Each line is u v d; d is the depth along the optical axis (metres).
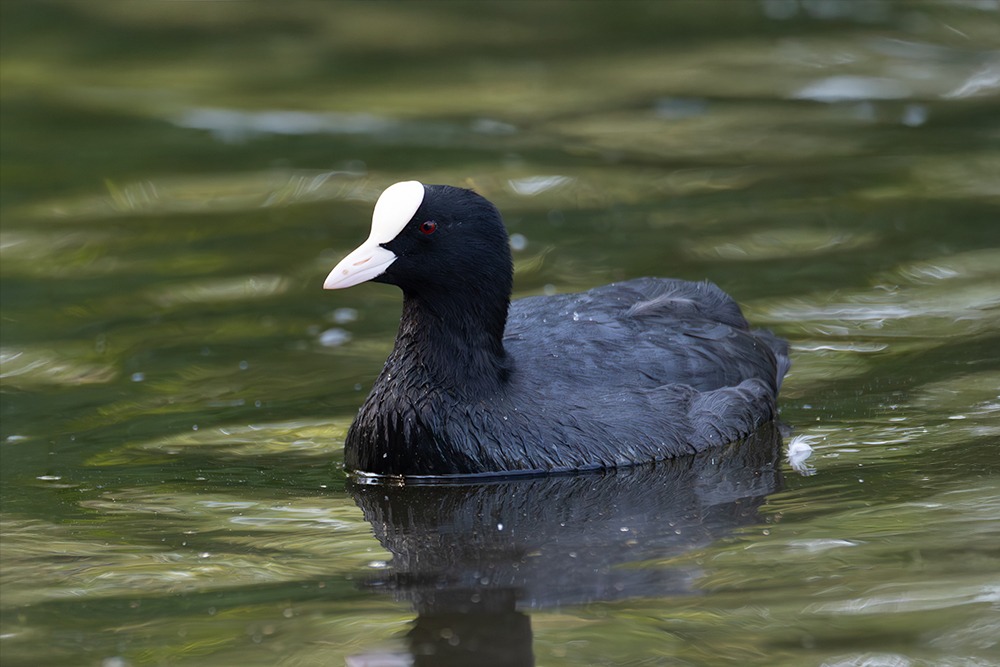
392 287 16.73
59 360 14.40
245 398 13.44
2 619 9.10
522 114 23.66
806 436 12.33
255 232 18.39
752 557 9.83
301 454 12.25
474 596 9.36
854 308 15.29
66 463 11.97
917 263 16.53
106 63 26.92
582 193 19.59
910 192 19.12
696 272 16.47
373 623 8.95
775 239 17.52
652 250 17.19
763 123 22.78
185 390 13.64
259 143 22.25
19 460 12.02
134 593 9.50
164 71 26.44
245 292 16.38
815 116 23.06
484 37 28.72
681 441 12.08
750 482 11.41
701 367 12.67
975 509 10.51
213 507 11.10
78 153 21.83
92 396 13.51
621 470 11.80
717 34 28.59
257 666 8.38
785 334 14.67
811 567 9.59
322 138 22.47
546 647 8.55
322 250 17.67
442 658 8.43
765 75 25.62
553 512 10.94
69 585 9.64
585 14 30.28
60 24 29.45
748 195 19.28
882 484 11.16
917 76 25.12
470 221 11.74
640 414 12.05
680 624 8.80
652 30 29.05
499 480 11.70
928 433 12.18
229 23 29.80
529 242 17.56
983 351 13.95
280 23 29.81
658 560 9.88
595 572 9.71
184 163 21.33
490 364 11.90
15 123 23.34
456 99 24.59
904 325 14.75
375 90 25.23
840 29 28.55
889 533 10.13
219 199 19.72
